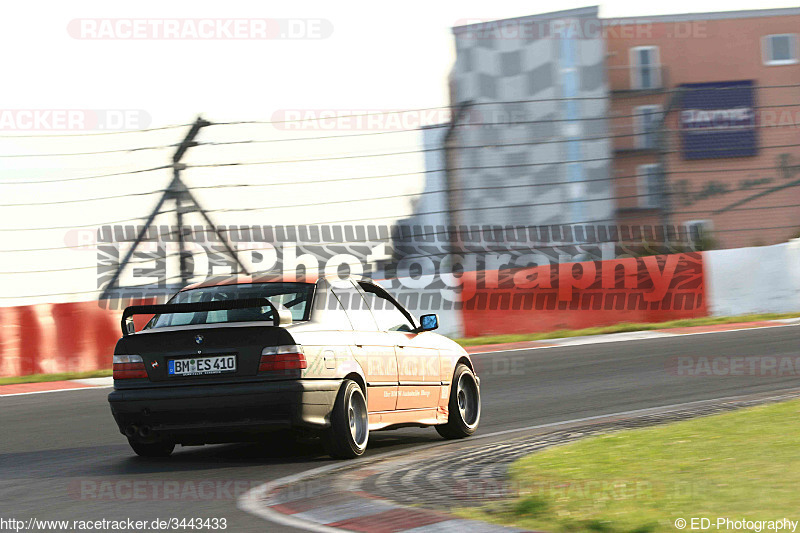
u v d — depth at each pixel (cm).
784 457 1986
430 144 6200
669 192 6806
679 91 6994
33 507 1877
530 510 1617
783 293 6625
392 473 2139
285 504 1828
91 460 2545
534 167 6475
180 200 5534
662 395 3562
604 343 5528
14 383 4938
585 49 7075
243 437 2316
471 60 7169
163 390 2261
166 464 2417
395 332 2695
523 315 6178
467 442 2741
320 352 2312
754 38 11069
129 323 2394
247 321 2339
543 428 2930
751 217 7881
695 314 6456
